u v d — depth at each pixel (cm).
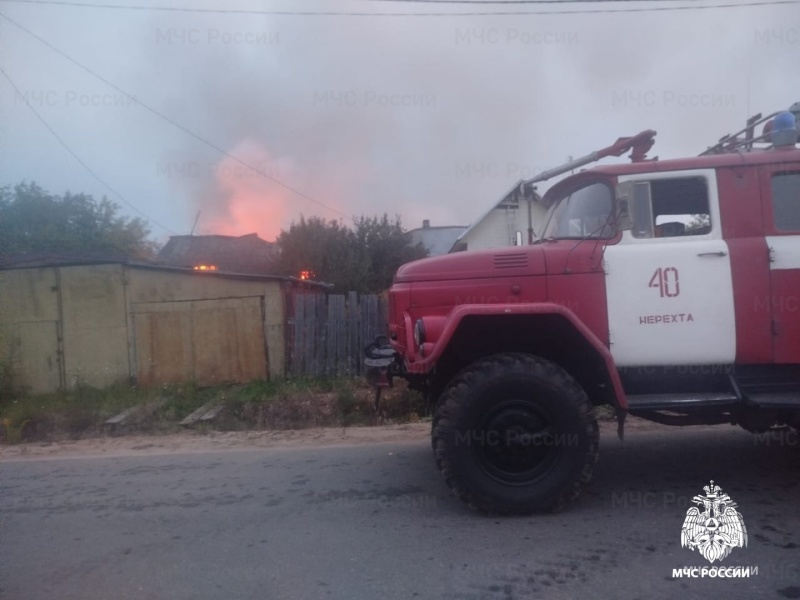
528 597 370
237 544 458
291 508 530
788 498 516
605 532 457
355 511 516
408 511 512
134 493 593
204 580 403
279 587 390
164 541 469
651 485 555
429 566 411
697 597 365
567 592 374
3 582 409
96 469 695
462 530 467
